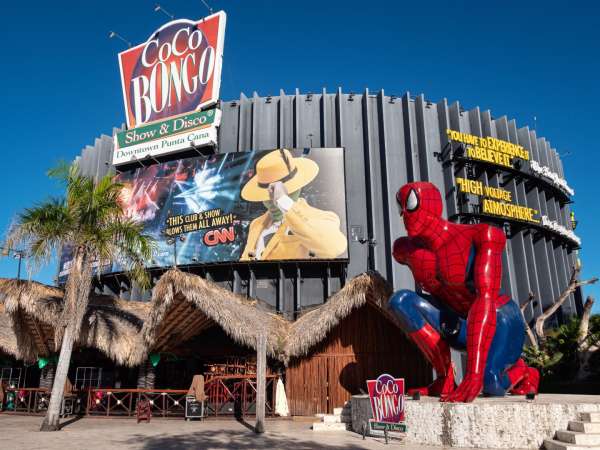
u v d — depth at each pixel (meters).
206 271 28.06
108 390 17.27
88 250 13.99
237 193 27.67
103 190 14.30
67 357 13.44
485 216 28.91
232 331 16.12
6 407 19.25
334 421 14.07
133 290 29.09
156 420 16.19
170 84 31.25
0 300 16.58
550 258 33.34
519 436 9.45
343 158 27.34
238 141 29.92
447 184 29.28
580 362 20.61
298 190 26.95
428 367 17.53
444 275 11.95
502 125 32.38
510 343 11.80
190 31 31.33
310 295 26.92
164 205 29.00
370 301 17.45
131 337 17.88
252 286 26.89
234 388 17.86
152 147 30.78
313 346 18.34
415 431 10.36
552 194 35.31
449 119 31.00
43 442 10.69
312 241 26.14
